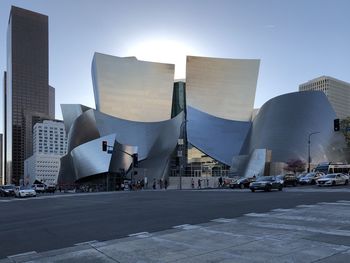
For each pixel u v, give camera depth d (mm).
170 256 9227
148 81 100312
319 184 49031
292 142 85312
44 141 161000
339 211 16578
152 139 87188
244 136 97375
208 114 97500
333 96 142250
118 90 97875
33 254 10438
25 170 158250
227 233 12078
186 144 94688
